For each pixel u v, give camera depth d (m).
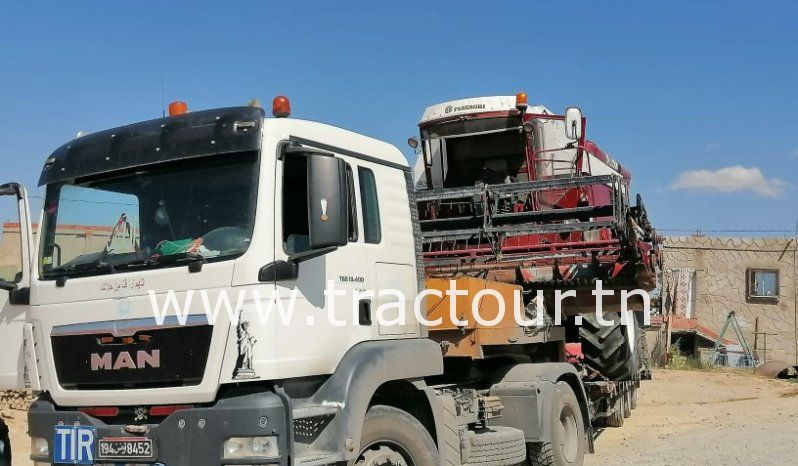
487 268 9.11
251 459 4.95
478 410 7.88
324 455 5.32
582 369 11.13
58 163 6.07
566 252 9.09
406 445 6.06
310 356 5.39
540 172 11.95
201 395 5.09
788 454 9.85
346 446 5.40
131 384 5.34
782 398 16.89
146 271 5.40
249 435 4.96
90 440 5.36
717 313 28.69
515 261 9.17
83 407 5.57
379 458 5.88
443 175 12.45
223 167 5.48
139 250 5.57
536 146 12.00
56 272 5.83
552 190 10.64
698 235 29.16
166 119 5.79
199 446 5.03
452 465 6.67
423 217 9.76
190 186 5.54
